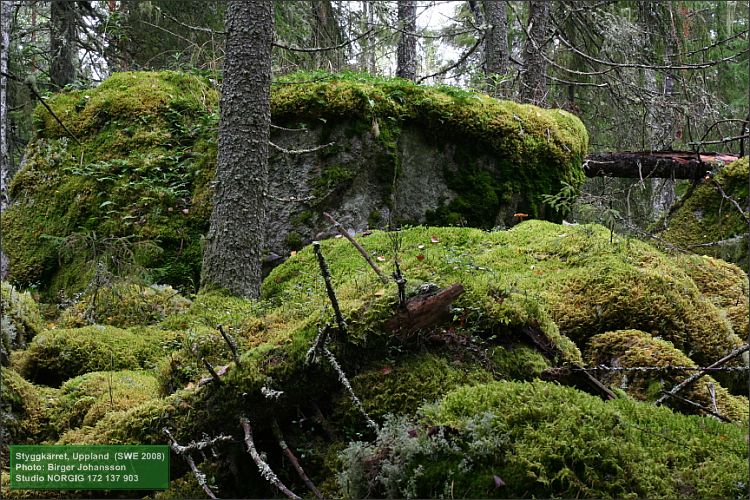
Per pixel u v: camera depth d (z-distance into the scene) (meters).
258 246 5.41
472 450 2.22
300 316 3.83
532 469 2.17
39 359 4.30
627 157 8.27
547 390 2.53
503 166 7.22
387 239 5.43
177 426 2.87
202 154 7.19
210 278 5.33
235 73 5.36
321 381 2.90
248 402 2.82
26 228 7.10
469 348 3.11
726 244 5.68
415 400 2.86
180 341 4.50
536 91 10.45
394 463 2.30
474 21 11.72
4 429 3.37
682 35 10.50
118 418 3.05
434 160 7.14
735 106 10.70
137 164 7.18
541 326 3.27
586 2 11.01
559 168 7.46
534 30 10.35
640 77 11.15
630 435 2.36
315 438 2.90
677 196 10.62
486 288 3.35
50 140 7.54
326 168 6.82
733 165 7.15
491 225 7.14
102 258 5.65
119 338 4.55
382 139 6.83
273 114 6.85
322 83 6.95
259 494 2.82
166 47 10.85
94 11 10.36
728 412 3.02
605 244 4.57
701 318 3.94
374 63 11.95
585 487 2.14
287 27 10.12
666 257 4.73
